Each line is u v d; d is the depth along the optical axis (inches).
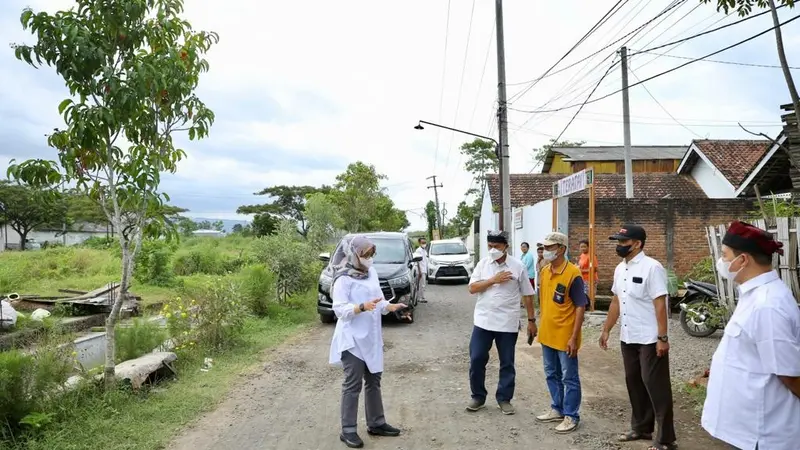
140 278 699.4
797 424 111.6
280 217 617.0
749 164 777.6
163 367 273.6
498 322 227.8
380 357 206.7
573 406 207.9
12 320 384.5
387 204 1855.3
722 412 118.5
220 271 885.2
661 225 556.7
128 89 212.8
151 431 206.5
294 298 552.1
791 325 110.4
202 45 253.4
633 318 189.3
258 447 196.5
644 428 197.3
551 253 210.5
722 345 122.0
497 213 915.4
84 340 351.9
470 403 235.5
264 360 332.8
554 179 1068.5
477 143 1704.0
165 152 244.7
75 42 206.8
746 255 117.1
